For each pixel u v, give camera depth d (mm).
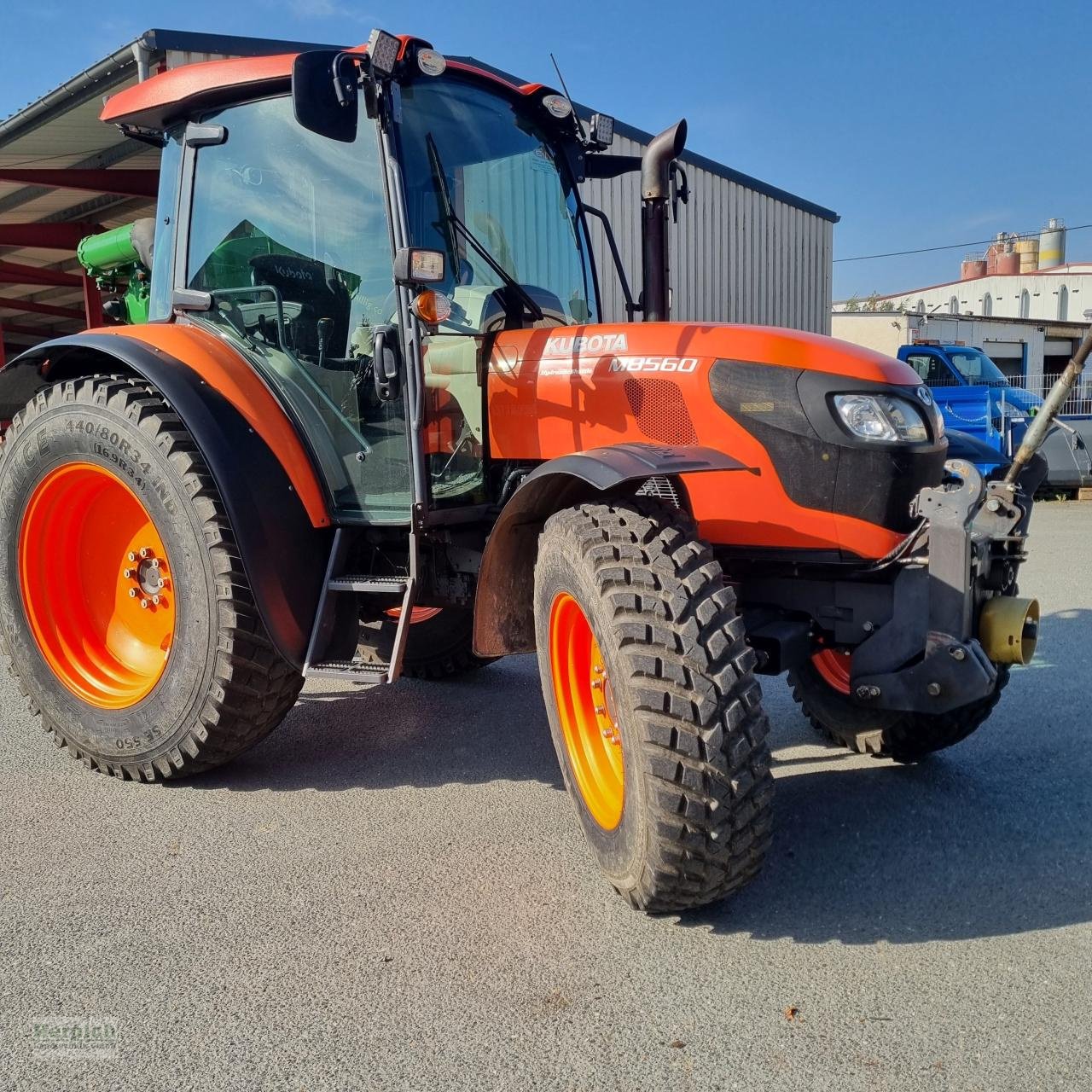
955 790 3600
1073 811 3377
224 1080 2047
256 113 3729
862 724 3865
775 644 2994
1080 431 12984
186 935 2621
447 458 3545
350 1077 2047
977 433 13875
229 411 3557
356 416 3549
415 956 2510
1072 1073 2012
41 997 2348
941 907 2746
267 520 3438
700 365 3166
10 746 4223
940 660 2803
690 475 3186
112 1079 2057
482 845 3176
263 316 3764
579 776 2904
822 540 3059
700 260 13742
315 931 2639
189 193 3939
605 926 2650
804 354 3084
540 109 3953
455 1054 2115
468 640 4957
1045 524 10883
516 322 3719
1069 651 5426
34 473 3898
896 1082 1998
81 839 3248
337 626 3582
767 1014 2238
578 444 3367
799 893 2842
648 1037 2160
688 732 2416
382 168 3377
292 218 3676
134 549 3959
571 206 4117
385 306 3490
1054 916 2678
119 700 3820
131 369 4094
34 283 10719
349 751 4117
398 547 3713
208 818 3422
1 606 4020
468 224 3615
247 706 3570
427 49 3354
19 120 7395
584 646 2957
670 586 2527
